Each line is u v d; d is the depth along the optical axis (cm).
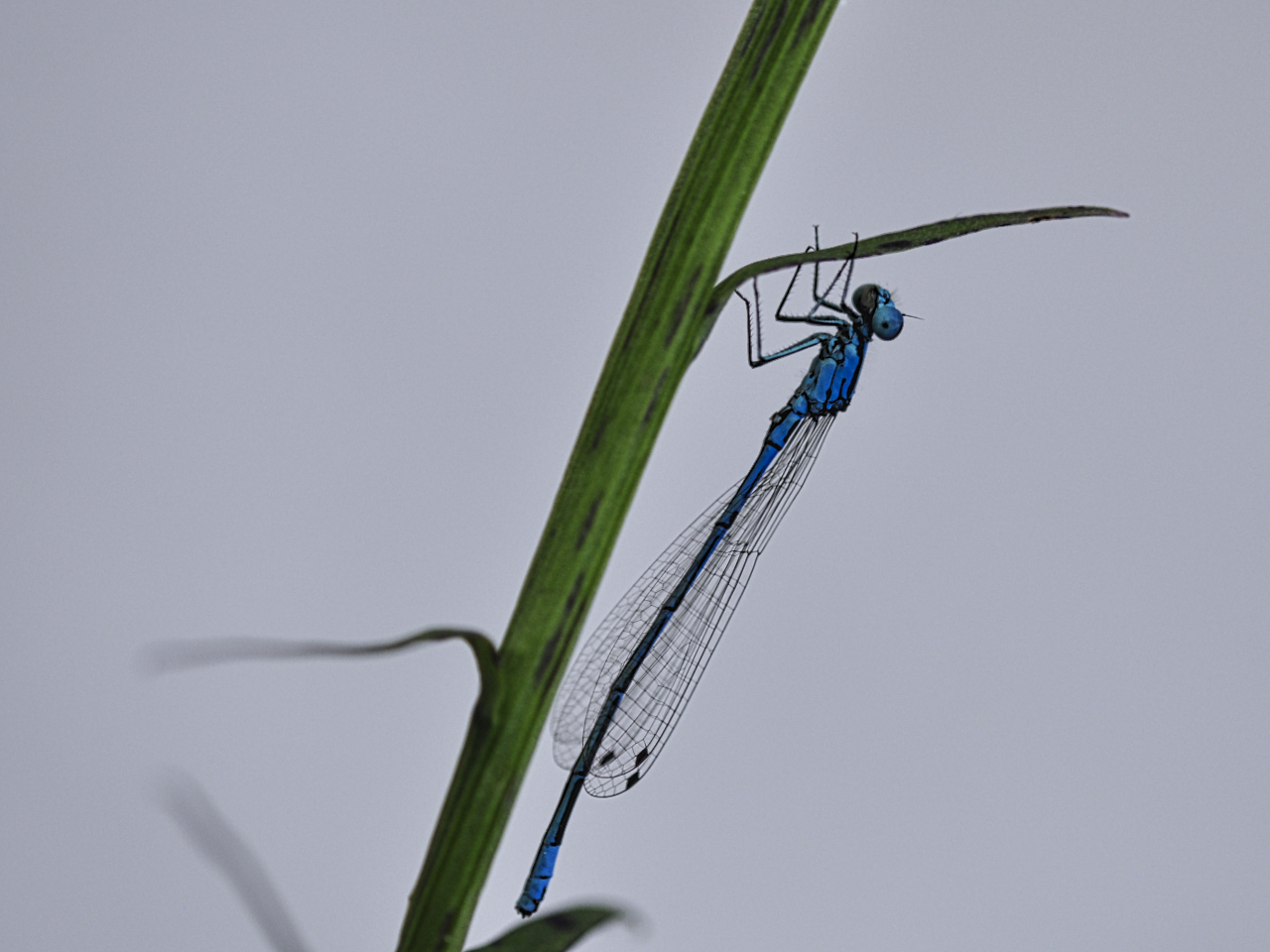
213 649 8
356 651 9
